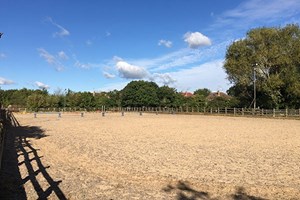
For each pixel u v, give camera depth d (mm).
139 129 27438
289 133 23344
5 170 11297
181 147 16672
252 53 57281
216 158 13586
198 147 16672
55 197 8406
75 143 18469
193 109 68938
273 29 55812
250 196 8625
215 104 71875
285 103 56406
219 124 33219
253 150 15648
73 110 83312
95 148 16484
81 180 10125
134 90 93375
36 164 12484
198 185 9609
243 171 11242
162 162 12812
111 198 8406
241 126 30312
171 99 92562
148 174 10891
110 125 32469
